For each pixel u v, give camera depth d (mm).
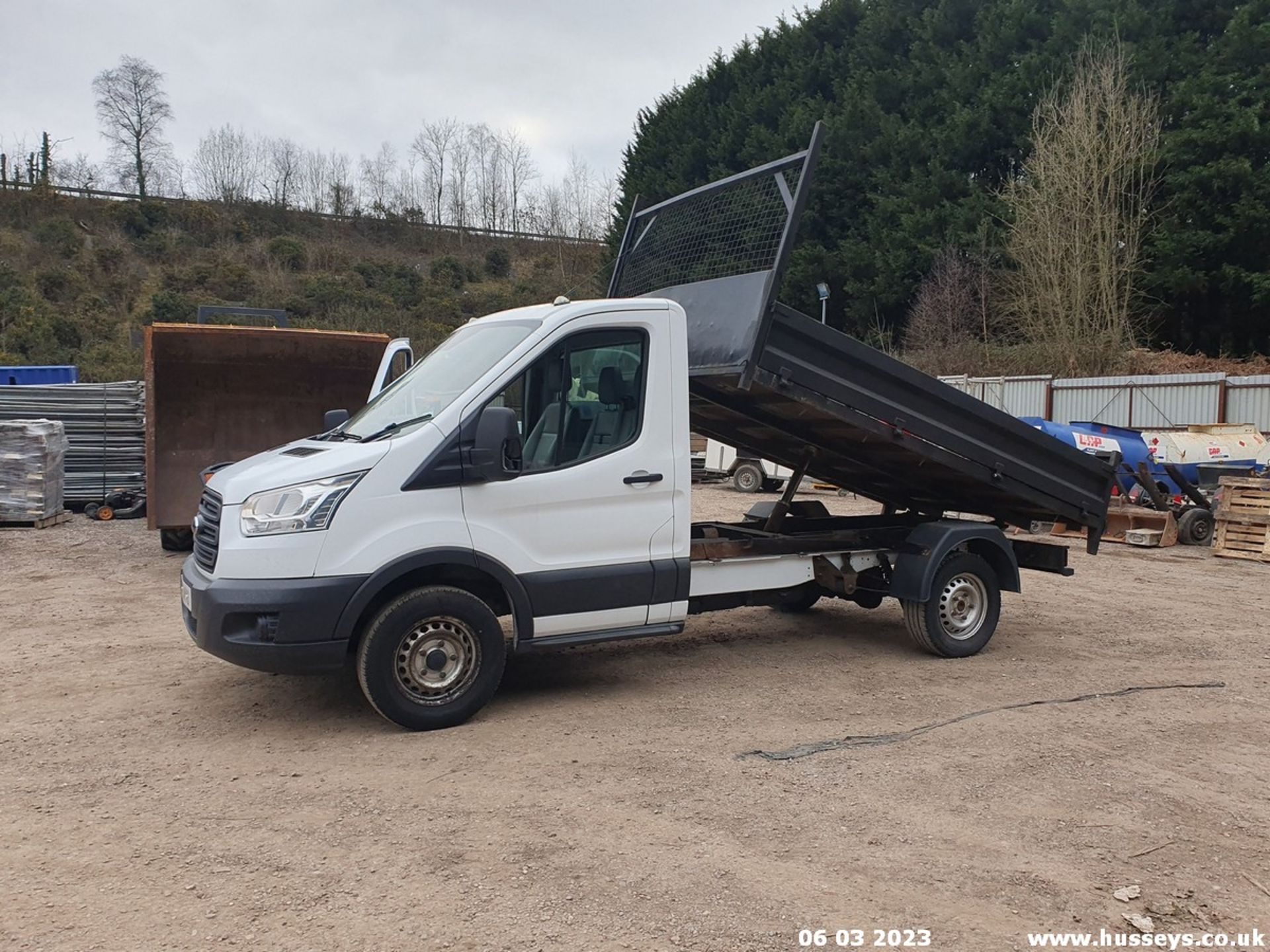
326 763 5078
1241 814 4504
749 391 6609
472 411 5602
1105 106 30109
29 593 9773
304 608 5184
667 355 6227
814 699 6254
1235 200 29484
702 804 4539
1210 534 14266
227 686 6504
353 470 5332
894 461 7527
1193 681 6809
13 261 39656
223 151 56125
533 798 4602
